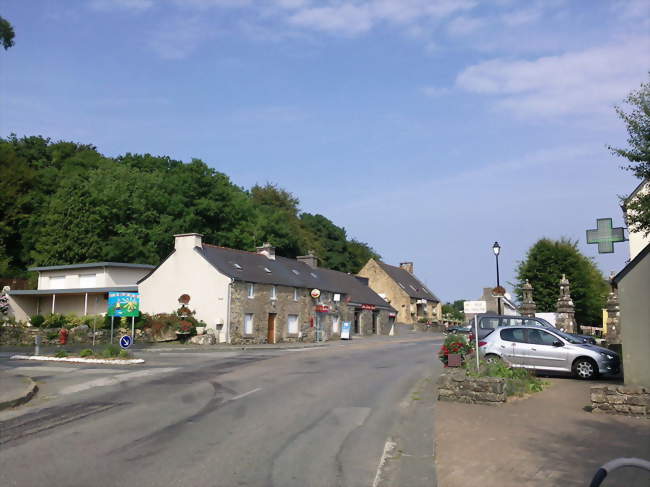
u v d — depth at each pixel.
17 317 41.22
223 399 12.18
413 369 18.64
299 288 42.16
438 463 7.42
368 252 94.44
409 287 71.69
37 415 10.32
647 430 9.14
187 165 55.25
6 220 50.06
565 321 31.05
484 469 7.11
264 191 80.12
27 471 6.75
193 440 8.44
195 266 36.03
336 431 9.27
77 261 48.81
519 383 13.12
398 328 63.47
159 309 36.84
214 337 33.94
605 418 10.12
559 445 8.21
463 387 11.85
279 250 61.34
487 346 16.89
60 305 41.66
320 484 6.55
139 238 50.31
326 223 82.50
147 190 52.62
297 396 12.71
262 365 19.75
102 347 31.14
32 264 51.28
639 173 13.05
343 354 25.47
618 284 11.02
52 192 55.50
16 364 20.33
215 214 53.78
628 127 13.15
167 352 27.92
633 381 10.70
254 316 36.81
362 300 53.62
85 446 8.00
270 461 7.42
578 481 6.57
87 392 13.20
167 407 11.17
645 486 6.36
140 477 6.60
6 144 55.34
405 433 9.16
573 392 13.24
